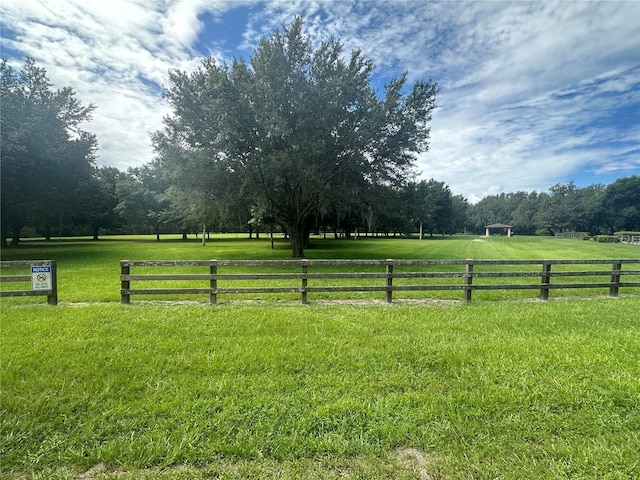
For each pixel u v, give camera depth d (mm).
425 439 2617
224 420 2838
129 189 42656
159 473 2277
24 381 3412
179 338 4766
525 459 2406
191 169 16484
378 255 20312
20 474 2271
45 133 19609
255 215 20422
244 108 14562
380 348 4438
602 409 3041
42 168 19266
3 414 2875
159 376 3609
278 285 9930
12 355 4035
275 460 2404
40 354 4098
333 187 17578
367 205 18500
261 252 22375
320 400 3148
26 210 23656
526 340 4770
